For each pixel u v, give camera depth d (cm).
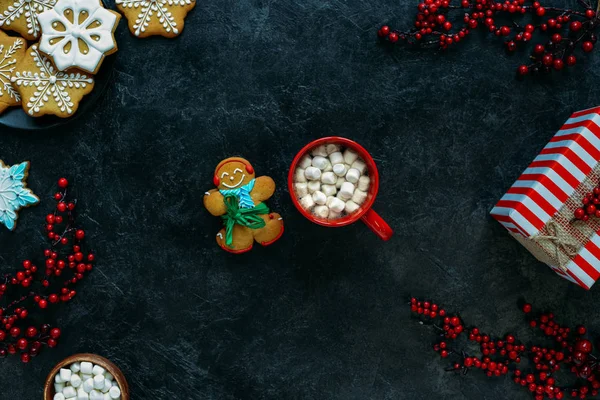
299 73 94
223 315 95
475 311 95
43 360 95
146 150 94
